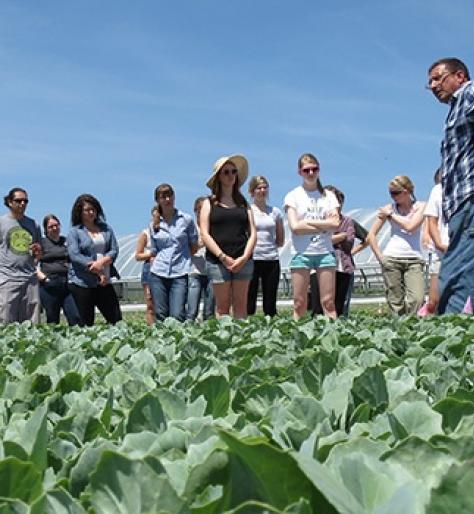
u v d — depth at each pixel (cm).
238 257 970
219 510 138
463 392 255
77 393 290
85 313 1120
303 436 183
